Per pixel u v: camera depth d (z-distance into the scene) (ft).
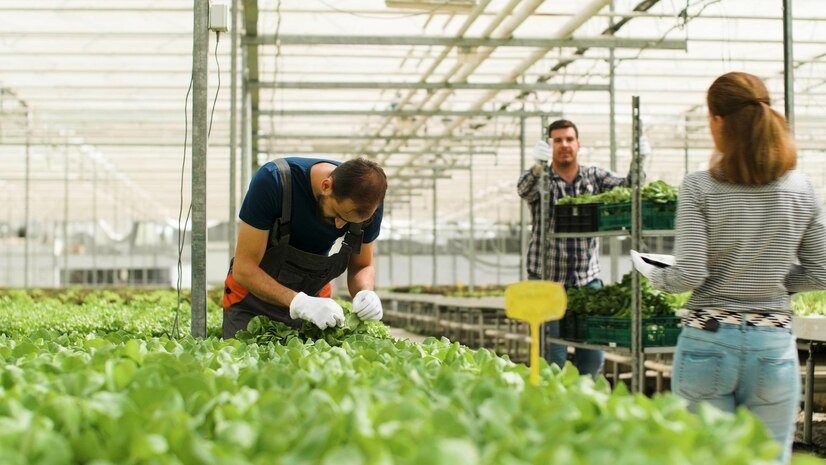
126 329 19.88
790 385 10.50
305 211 14.61
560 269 24.62
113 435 5.60
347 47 43.93
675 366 11.03
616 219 22.61
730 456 4.91
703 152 75.92
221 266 138.21
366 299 14.07
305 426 5.91
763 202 10.50
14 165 87.56
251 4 31.07
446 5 32.45
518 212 127.75
